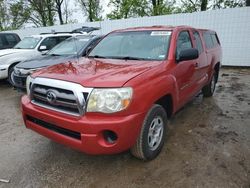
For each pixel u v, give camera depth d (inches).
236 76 351.9
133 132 104.8
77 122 101.2
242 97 240.4
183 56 137.8
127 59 144.7
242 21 400.8
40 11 1087.6
